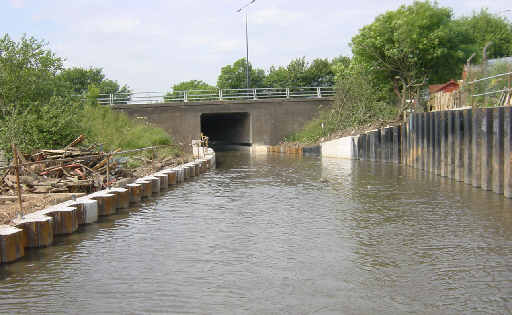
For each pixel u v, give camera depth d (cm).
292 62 7369
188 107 4897
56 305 823
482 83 2378
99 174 1833
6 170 1762
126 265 1023
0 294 870
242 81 7869
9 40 2592
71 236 1267
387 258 1046
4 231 1066
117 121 3928
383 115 4056
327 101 5197
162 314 782
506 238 1184
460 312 778
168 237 1244
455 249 1103
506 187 1647
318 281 916
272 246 1149
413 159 2741
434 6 4194
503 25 6319
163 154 3209
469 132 1933
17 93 2577
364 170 2717
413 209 1545
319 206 1631
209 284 909
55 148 2423
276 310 792
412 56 4075
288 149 4616
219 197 1852
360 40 4288
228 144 6675
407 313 777
